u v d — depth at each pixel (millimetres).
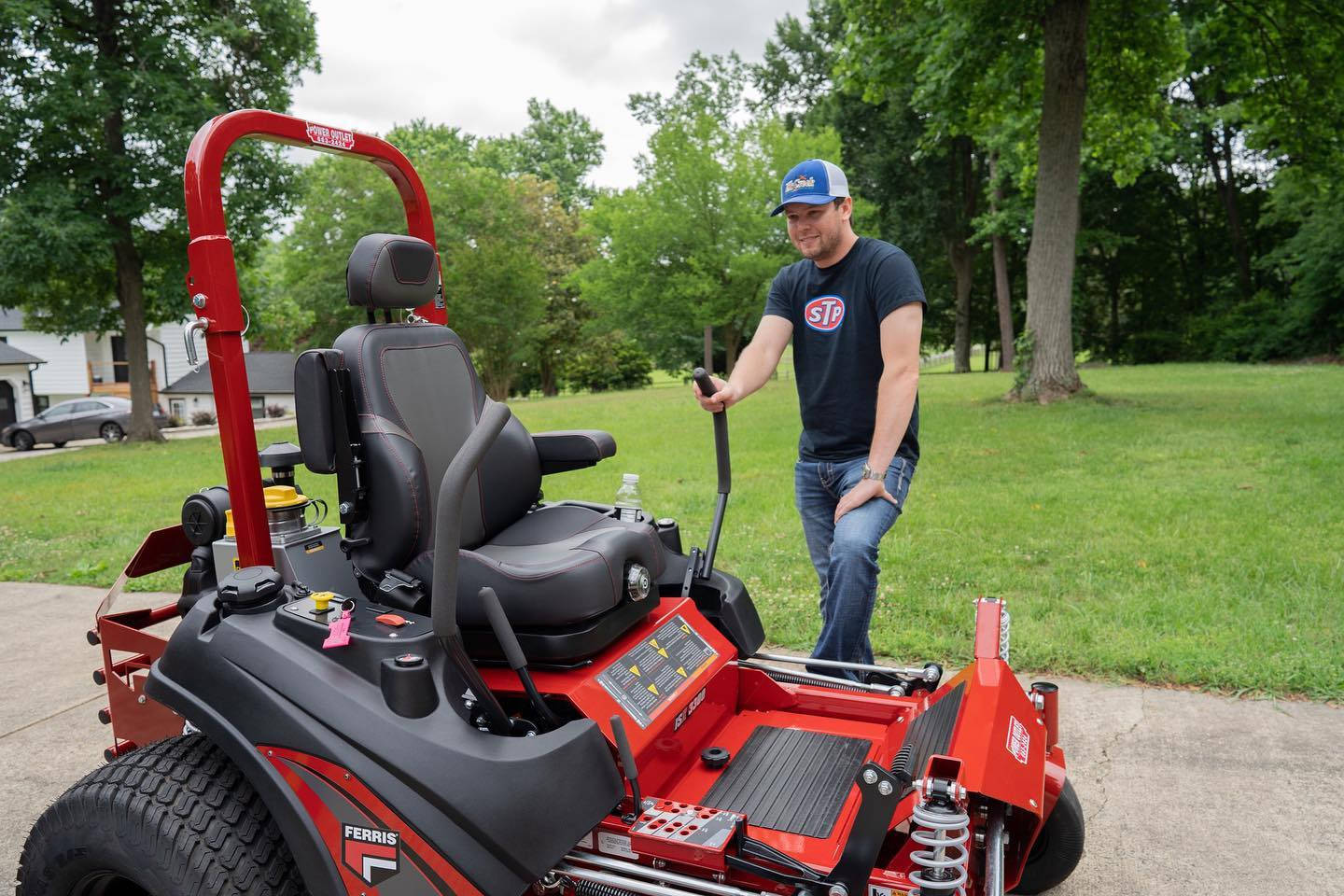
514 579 2344
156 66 18016
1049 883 2623
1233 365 27156
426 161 37531
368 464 2506
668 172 31641
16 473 14148
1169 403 14109
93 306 21141
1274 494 7238
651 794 2414
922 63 14891
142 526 8406
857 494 2996
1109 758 3400
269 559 2650
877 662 4258
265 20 19062
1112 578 5297
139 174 17672
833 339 3207
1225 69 15336
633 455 11102
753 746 2730
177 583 6219
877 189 32562
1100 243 31641
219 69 18953
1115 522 6598
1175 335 33375
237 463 2574
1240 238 33000
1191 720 3670
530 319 37719
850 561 2928
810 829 2277
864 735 2781
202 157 2457
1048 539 6215
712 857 2012
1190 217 34750
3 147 17156
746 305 31641
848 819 2305
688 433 13656
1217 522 6434
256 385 38219
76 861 2129
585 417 18000
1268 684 3896
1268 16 14031
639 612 2596
